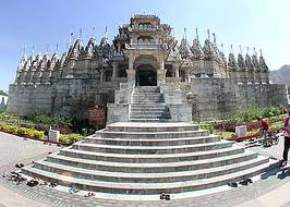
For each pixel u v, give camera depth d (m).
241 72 53.84
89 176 11.32
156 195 10.01
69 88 41.16
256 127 27.31
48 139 23.42
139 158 12.35
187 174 11.27
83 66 46.69
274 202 8.97
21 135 26.33
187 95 35.88
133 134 15.13
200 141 14.82
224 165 12.73
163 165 11.81
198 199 9.55
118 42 43.41
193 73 47.19
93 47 48.44
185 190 10.35
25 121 36.34
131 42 37.56
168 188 10.20
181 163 12.16
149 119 23.20
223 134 25.22
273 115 38.22
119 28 45.06
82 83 40.19
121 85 29.38
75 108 39.12
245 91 48.66
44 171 12.52
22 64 55.12
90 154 13.02
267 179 11.74
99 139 14.69
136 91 29.94
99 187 10.38
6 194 9.89
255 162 13.48
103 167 11.87
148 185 10.48
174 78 37.97
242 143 21.50
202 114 38.84
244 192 10.11
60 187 10.87
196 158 12.84
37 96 47.62
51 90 46.22
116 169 11.69
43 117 37.31
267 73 54.25
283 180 11.48
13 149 19.56
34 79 52.31
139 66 41.47
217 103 40.31
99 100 35.72
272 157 15.42
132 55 35.88
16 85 51.09
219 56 52.88
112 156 12.57
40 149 19.95
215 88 40.75
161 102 26.84
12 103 50.81
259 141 21.73
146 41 38.03
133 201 9.43
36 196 9.79
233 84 41.62
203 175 11.41
